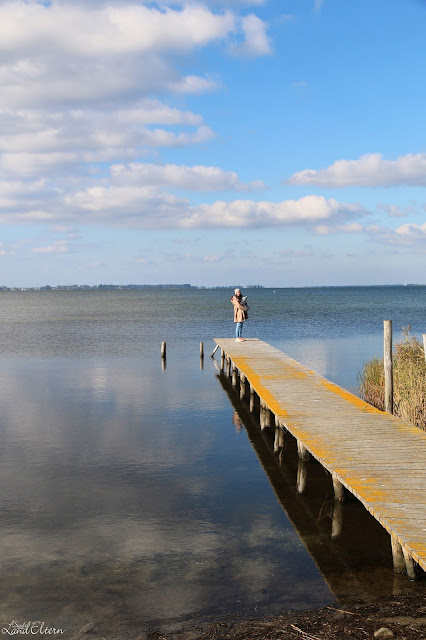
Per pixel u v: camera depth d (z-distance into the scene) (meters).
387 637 4.88
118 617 5.76
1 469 11.03
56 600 6.13
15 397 18.83
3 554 7.32
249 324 53.16
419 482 7.63
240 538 7.84
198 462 11.66
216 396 19.55
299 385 15.71
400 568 6.60
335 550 7.41
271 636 5.17
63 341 38.91
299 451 11.47
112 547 7.53
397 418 11.73
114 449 12.57
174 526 8.27
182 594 6.23
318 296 171.50
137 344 37.03
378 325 50.03
